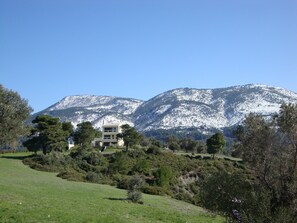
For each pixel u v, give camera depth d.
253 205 16.75
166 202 46.84
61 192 40.28
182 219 31.12
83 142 103.44
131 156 89.81
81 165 73.12
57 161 70.62
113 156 86.25
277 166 16.89
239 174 18.12
